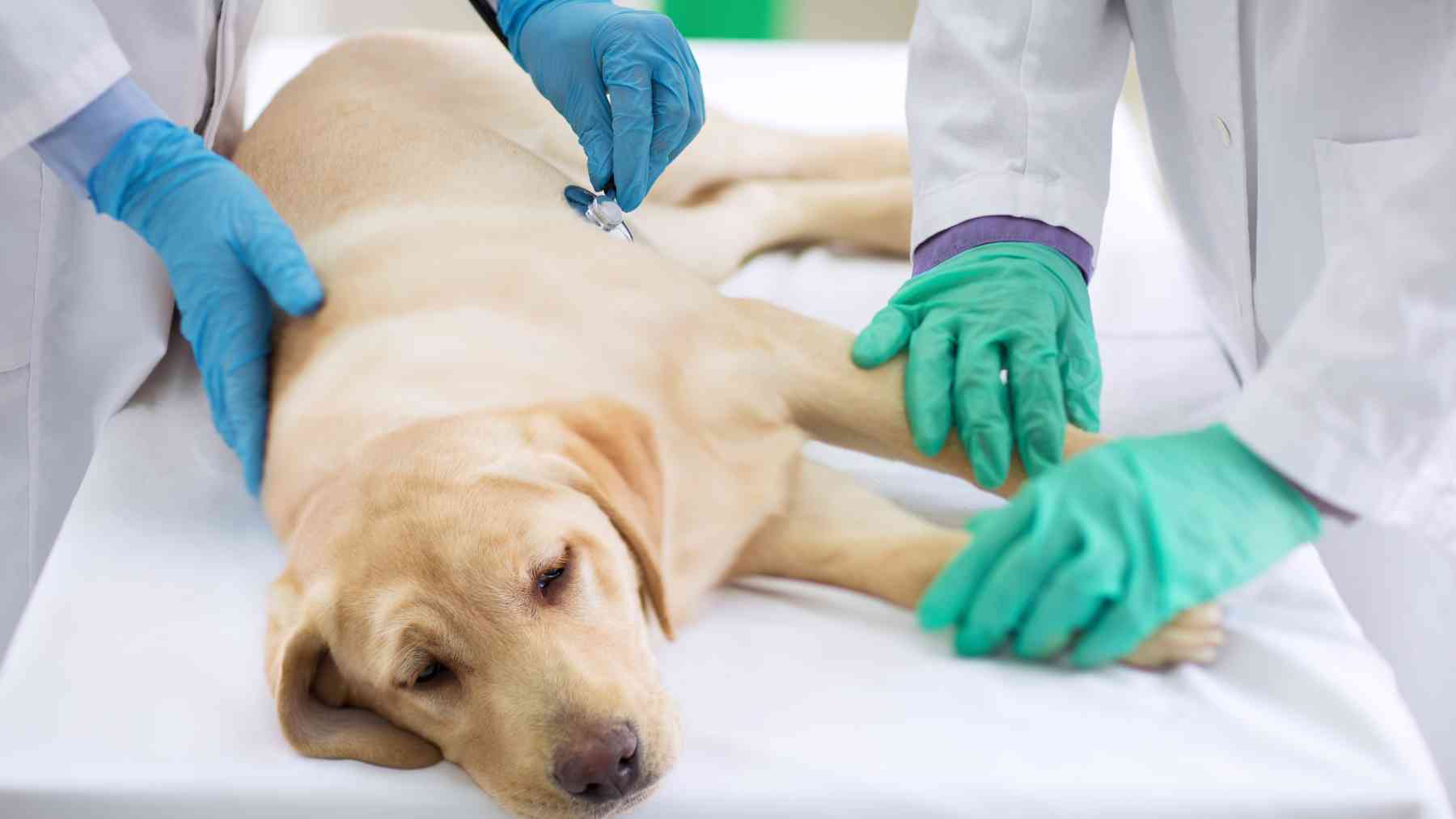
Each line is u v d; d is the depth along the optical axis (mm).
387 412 1102
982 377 1128
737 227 1627
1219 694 926
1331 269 972
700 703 952
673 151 1394
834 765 885
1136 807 847
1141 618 923
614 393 1127
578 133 1419
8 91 1105
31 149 1313
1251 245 1308
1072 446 1126
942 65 1371
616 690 922
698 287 1266
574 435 1042
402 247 1294
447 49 1700
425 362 1148
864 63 2064
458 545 948
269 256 1208
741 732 921
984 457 1108
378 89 1597
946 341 1167
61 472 1458
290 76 2020
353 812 907
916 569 1037
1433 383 912
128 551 1110
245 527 1155
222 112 1565
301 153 1493
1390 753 859
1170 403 1343
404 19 2863
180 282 1213
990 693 939
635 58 1338
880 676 962
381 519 968
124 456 1246
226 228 1199
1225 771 858
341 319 1220
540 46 1420
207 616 1043
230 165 1229
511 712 917
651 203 1649
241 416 1203
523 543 956
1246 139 1269
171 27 1341
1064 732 898
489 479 986
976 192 1285
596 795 888
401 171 1436
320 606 947
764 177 1750
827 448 1253
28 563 1523
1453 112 943
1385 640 1361
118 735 923
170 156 1195
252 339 1223
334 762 922
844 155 1772
